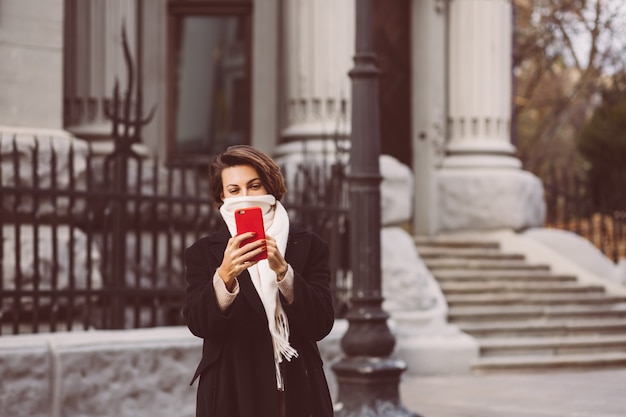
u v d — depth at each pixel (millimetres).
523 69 33469
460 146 19656
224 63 18422
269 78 18266
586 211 22453
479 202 19422
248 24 18359
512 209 19438
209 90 18391
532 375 14969
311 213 12008
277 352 4445
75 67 15766
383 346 9406
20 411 9039
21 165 11242
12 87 11523
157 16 18000
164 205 14883
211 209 11094
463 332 15945
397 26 19625
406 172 17203
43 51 11750
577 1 30234
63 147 11578
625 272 19547
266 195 4438
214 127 18391
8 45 11508
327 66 17297
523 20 30719
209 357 4531
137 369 9805
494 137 19859
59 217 11430
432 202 19500
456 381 14305
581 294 17891
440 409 11570
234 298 4387
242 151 4488
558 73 34250
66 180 11578
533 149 34438
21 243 10977
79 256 11453
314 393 4562
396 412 9305
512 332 16219
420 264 16781
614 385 13672
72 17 15805
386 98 19516
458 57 19781
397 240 16562
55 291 9852
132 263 14156
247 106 18391
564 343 15930
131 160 15500
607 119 27891
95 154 15484
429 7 19547
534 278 18016
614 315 17312
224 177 4480
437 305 16250
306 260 4590
